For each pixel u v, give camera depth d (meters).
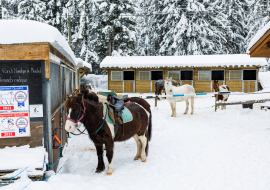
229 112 11.02
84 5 23.73
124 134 4.61
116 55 25.42
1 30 3.52
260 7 26.33
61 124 5.43
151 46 29.16
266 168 4.46
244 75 19.61
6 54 3.59
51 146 3.89
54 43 3.80
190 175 4.27
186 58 20.97
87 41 26.12
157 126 8.45
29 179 3.37
